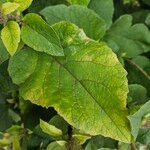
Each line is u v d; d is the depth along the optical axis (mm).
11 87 233
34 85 211
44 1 257
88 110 201
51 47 200
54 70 212
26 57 213
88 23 245
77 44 214
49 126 223
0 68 229
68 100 205
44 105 207
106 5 263
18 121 267
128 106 230
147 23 281
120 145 241
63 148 231
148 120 224
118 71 202
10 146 260
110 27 273
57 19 241
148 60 279
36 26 204
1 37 202
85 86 206
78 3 250
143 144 237
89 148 238
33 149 245
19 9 208
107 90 201
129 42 274
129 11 312
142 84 278
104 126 197
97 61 207
